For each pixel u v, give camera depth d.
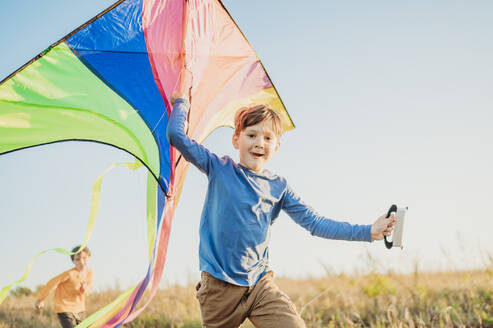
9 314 7.43
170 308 7.34
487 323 5.79
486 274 6.97
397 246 3.28
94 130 3.39
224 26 4.03
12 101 3.07
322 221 3.52
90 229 3.33
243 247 3.18
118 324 3.59
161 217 3.80
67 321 5.87
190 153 3.18
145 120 3.61
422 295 6.47
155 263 3.76
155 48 3.51
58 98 3.21
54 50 3.11
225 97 4.29
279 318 3.06
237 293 3.14
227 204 3.17
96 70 3.30
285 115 4.60
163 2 3.45
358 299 6.95
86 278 6.12
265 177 3.40
